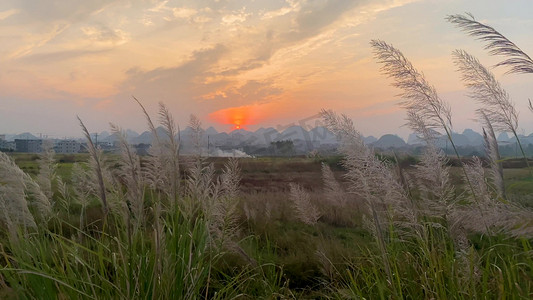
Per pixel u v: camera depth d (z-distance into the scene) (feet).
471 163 12.36
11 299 9.32
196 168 11.60
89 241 12.03
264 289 13.32
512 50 9.48
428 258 10.38
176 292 9.40
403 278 10.68
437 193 11.46
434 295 9.52
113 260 9.32
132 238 9.73
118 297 9.01
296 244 19.03
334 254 16.84
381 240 9.63
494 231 10.05
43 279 9.05
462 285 9.38
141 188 9.81
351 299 11.21
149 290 9.11
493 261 10.82
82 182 12.26
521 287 9.16
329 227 20.98
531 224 7.61
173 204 10.91
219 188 12.23
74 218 14.43
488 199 10.52
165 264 9.18
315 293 14.12
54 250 10.64
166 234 10.38
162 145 10.69
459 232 11.06
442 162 11.92
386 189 9.78
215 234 12.73
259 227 21.30
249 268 15.16
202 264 10.92
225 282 14.29
